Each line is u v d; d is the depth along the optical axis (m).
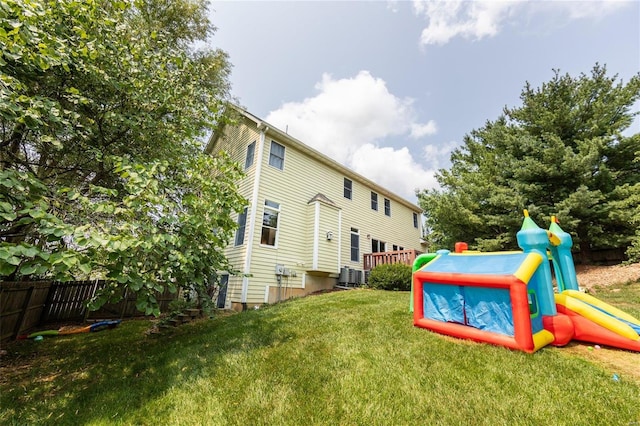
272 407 2.33
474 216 11.30
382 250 14.31
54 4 3.38
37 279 6.68
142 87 4.26
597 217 9.57
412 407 2.21
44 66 2.98
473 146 14.52
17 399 2.80
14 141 3.94
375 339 3.61
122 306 8.09
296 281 9.62
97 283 7.87
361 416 2.15
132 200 3.25
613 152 10.23
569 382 2.42
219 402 2.47
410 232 16.83
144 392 2.82
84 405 2.64
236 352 3.57
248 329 4.61
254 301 8.36
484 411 2.11
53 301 7.09
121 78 4.14
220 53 10.70
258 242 8.88
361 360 3.03
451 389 2.40
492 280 3.34
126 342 4.93
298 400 2.40
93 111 4.07
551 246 4.35
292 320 4.91
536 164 9.84
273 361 3.19
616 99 10.01
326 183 12.01
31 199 2.77
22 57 3.00
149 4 8.82
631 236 8.97
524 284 3.14
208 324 5.68
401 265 9.66
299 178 10.87
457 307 3.78
